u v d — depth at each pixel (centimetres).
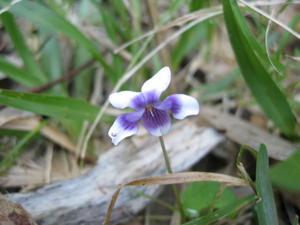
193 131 9
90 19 13
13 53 12
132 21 12
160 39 11
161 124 6
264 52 8
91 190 8
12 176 9
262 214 7
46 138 10
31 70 11
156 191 8
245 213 8
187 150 9
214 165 10
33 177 9
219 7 9
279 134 10
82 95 11
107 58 12
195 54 13
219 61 12
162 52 11
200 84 12
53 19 10
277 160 8
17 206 7
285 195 8
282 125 9
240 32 8
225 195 8
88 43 10
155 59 11
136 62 11
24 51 11
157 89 6
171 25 9
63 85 11
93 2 11
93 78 12
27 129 10
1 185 9
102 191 8
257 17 10
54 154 10
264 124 10
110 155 9
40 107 9
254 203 8
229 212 7
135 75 11
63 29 10
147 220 9
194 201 8
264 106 9
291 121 9
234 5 8
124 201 8
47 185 8
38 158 10
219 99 12
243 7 9
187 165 9
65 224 8
